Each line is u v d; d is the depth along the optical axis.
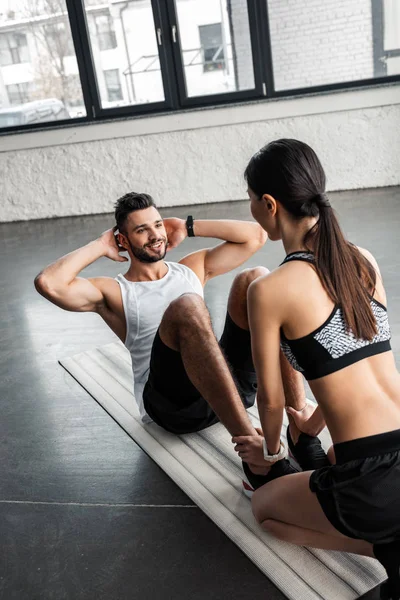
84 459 2.00
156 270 2.03
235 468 1.83
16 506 1.80
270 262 3.88
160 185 6.18
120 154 6.16
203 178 6.08
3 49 6.11
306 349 1.22
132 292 1.99
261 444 1.55
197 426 1.95
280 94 5.73
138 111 6.04
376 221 4.54
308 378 1.25
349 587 1.35
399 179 5.70
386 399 1.21
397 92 5.41
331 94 5.54
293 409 1.71
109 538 1.62
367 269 1.23
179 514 1.68
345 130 5.65
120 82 6.03
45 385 2.57
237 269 3.79
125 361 2.70
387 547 1.22
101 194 6.34
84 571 1.51
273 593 1.37
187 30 5.70
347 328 1.19
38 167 6.36
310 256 1.23
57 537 1.65
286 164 1.21
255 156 1.28
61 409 2.36
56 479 1.92
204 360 1.64
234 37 5.64
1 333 3.25
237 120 5.80
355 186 5.82
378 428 1.19
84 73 6.02
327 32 5.45
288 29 5.50
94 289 1.97
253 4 5.46
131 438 2.09
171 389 1.84
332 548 1.38
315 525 1.30
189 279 2.05
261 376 1.32
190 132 5.95
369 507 1.18
